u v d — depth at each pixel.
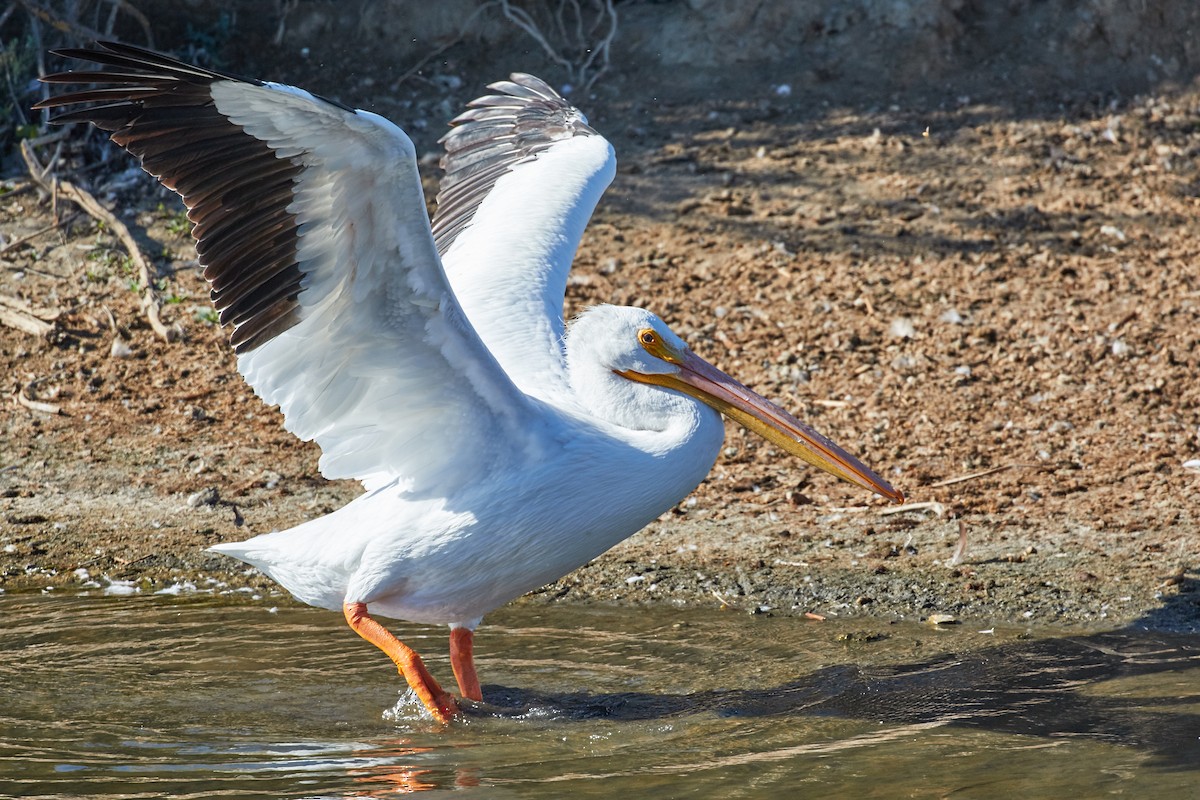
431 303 7.80
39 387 14.98
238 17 21.50
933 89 21.08
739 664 9.48
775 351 15.48
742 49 21.53
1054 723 8.25
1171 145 19.77
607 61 21.36
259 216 7.41
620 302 16.45
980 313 16.12
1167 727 8.11
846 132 20.11
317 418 8.39
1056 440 13.47
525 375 9.34
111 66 7.00
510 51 21.61
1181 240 17.53
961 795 7.22
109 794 7.27
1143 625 9.99
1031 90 21.02
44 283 16.83
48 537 11.98
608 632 10.14
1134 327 15.65
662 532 12.09
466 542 8.46
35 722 8.41
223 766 7.71
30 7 19.44
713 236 17.89
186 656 9.65
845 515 12.28
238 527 12.19
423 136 19.89
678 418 8.80
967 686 8.94
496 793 7.33
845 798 7.22
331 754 7.96
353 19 21.58
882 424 13.94
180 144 7.12
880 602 10.61
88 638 9.96
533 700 8.90
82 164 19.03
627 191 18.91
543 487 8.42
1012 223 17.97
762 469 13.31
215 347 15.83
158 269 17.20
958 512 12.15
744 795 7.28
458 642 8.98
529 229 10.48
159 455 13.67
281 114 7.00
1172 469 12.77
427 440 8.45
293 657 9.69
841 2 21.89
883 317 16.11
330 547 8.72
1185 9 21.81
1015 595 10.60
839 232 17.88
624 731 8.33
